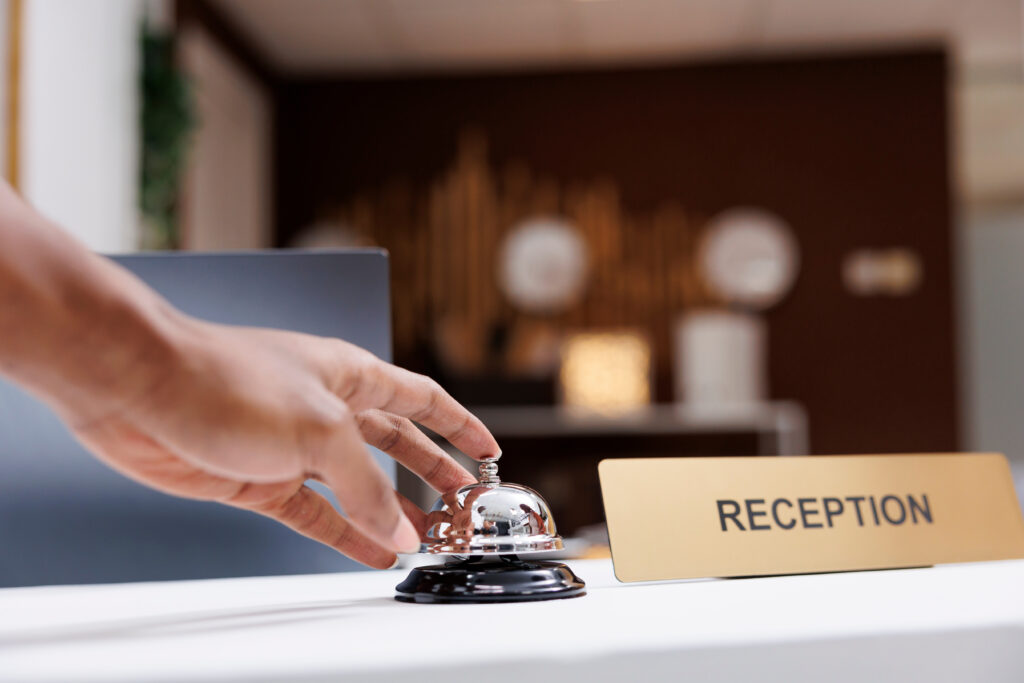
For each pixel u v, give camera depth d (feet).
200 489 1.31
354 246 18.02
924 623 1.05
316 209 18.11
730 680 0.96
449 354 17.74
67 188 9.76
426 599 1.35
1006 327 23.94
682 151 17.66
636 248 17.71
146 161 11.76
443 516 1.43
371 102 18.13
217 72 15.07
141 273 2.42
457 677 0.92
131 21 11.44
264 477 1.09
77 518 2.24
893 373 17.19
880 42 16.98
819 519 1.72
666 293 17.65
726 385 16.03
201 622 1.19
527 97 17.97
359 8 15.30
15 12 8.80
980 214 24.11
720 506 1.67
